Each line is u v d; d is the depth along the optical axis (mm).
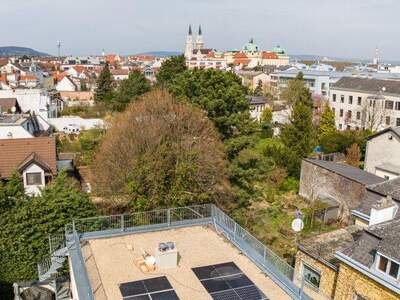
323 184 36281
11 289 22156
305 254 20078
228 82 32906
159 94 33625
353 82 71312
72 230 16734
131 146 29312
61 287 20266
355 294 16438
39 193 27562
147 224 17578
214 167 28672
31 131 47094
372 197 22516
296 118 48344
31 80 95062
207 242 16219
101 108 77688
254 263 14664
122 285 12969
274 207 36406
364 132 53844
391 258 14445
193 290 12891
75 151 47750
